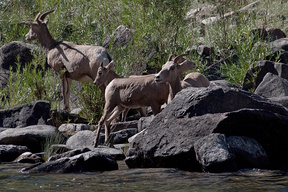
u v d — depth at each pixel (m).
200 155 18.14
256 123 18.98
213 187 15.65
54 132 24.53
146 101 24.23
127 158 19.75
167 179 17.08
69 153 20.56
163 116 20.00
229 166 17.89
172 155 18.86
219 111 19.86
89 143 24.20
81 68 29.98
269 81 27.86
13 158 22.45
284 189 15.10
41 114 27.77
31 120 27.64
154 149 19.33
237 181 16.34
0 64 35.84
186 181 16.64
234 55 33.22
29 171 18.92
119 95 24.61
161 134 19.53
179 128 19.36
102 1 39.72
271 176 17.05
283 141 19.33
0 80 34.97
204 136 18.73
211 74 32.66
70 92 32.44
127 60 32.81
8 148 22.58
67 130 27.28
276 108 20.41
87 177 17.72
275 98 25.34
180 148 18.83
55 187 16.20
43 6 41.50
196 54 34.50
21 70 35.72
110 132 24.98
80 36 36.59
